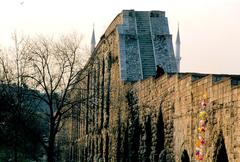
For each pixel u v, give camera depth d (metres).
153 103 35.44
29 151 53.03
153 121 35.25
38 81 43.84
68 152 92.38
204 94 25.34
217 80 24.47
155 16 53.25
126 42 50.97
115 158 48.88
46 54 44.91
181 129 29.14
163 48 51.50
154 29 52.38
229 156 21.94
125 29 51.72
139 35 51.78
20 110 45.22
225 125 22.52
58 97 46.84
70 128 91.56
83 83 58.47
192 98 27.28
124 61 49.62
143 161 37.25
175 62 50.78
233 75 24.72
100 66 59.78
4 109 46.28
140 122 38.78
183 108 28.83
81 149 76.75
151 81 36.12
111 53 54.38
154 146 34.66
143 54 50.50
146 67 49.72
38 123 54.56
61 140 97.12
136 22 52.50
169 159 31.41
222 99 22.95
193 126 27.02
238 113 21.17
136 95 40.50
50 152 43.00
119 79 48.84
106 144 55.22
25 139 49.91
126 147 44.00
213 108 23.97
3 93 47.19
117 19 53.94
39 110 52.66
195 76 27.80
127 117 43.47
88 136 68.50
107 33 56.78
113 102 50.75
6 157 56.53
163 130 33.94
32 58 45.06
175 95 30.50
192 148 27.09
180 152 29.12
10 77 47.44
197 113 26.36
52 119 43.41
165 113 32.66
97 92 59.28
